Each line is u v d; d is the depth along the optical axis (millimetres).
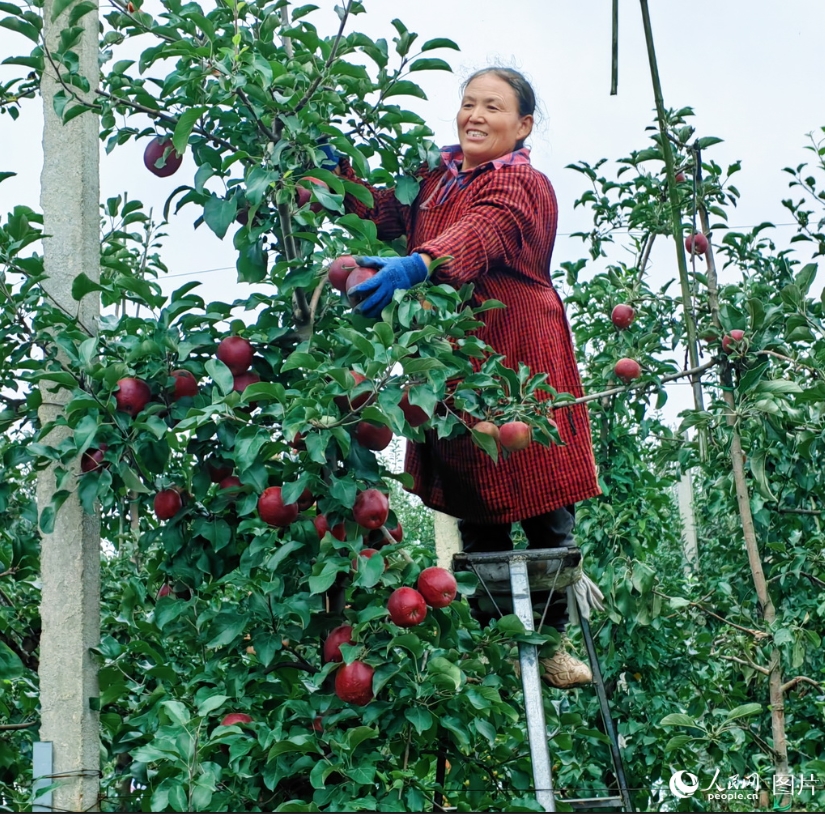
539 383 3631
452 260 3512
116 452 3324
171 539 3578
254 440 3172
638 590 5234
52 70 3807
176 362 3486
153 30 3590
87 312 3695
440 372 3146
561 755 5656
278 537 3539
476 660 3504
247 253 3760
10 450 3518
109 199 4617
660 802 5547
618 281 5508
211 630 3398
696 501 8188
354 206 4180
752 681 6133
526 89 4082
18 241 3553
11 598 4578
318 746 3184
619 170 5605
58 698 3486
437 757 3900
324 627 3480
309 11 3828
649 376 4832
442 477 4039
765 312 4719
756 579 4668
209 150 3680
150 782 3580
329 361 3295
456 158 4125
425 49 3707
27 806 3740
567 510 4195
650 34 4316
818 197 5402
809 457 4496
